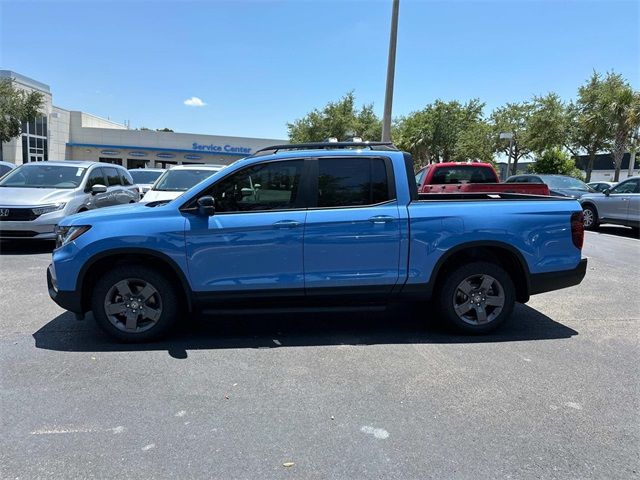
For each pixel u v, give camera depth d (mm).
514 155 42000
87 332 5145
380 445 3074
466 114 38812
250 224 4684
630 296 6793
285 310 4910
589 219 14820
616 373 4152
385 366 4289
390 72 14023
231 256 4711
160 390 3805
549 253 5047
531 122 36531
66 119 46344
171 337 5031
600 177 50938
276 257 4742
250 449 3025
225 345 4805
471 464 2881
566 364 4348
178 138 48781
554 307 6227
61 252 4734
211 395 3729
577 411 3502
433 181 11672
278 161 4859
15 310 5867
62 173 10633
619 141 30812
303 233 4727
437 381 3982
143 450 3008
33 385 3873
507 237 4930
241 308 4883
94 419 3361
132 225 4680
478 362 4387
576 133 35031
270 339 4984
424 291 4961
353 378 4039
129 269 4723
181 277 4711
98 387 3848
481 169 11688
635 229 15430
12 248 10070
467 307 5078
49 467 2834
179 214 4727
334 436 3174
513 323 5555
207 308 4879
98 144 47469
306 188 4844
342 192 4875
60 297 4746
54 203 9391
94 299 4746
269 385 3902
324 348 4734
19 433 3184
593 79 33531
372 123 45000
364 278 4852
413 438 3150
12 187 9977
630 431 3244
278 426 3293
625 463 2898
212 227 4672
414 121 39188
